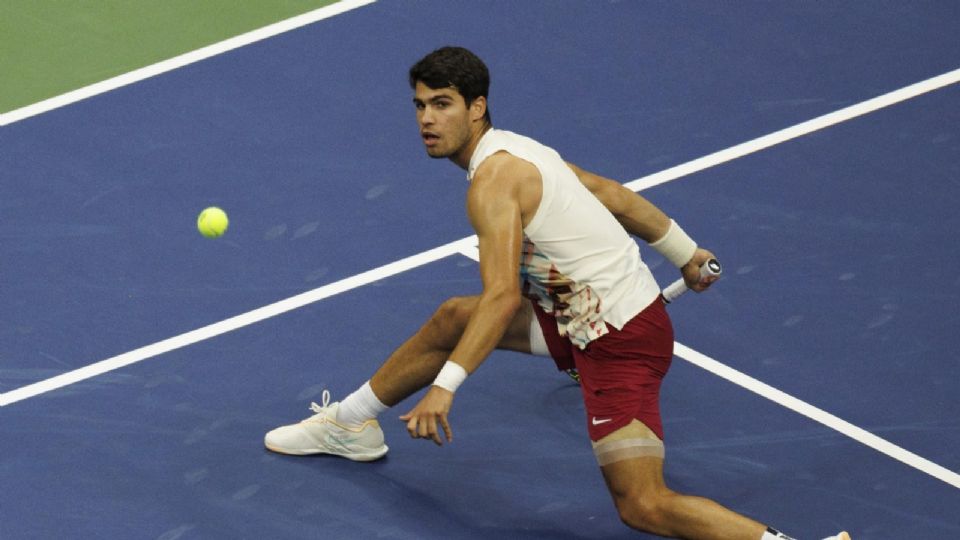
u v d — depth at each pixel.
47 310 29.34
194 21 37.62
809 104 35.50
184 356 28.53
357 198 32.34
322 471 26.36
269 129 34.16
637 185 33.00
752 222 32.06
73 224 31.42
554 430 27.33
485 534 25.12
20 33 37.19
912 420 27.52
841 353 28.95
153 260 30.61
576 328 24.20
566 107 35.19
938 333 29.39
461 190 32.69
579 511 25.66
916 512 25.70
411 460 26.66
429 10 37.91
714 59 36.78
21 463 26.14
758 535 23.11
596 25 37.69
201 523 25.14
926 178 33.38
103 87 35.41
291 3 38.19
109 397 27.62
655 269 30.80
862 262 31.08
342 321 29.44
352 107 34.88
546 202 23.58
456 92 23.41
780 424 27.45
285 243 31.14
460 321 24.67
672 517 23.61
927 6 38.78
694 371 28.56
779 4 38.62
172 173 32.84
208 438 26.86
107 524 25.03
